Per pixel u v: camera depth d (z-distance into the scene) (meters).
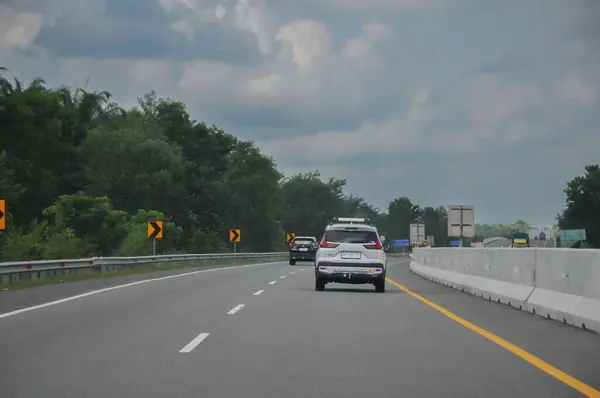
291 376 9.33
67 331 13.51
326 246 24.38
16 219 71.06
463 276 26.03
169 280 30.34
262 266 52.03
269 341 12.38
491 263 21.97
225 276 34.22
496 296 20.48
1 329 13.78
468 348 11.75
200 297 21.23
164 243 80.00
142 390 8.40
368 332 13.66
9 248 46.78
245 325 14.54
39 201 72.56
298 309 17.84
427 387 8.68
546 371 9.75
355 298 21.44
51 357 10.65
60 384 8.71
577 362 10.45
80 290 23.98
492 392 8.41
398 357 10.86
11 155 71.00
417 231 95.25
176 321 15.15
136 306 18.38
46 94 75.62
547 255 16.80
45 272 30.86
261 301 19.97
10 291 23.41
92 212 65.06
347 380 9.09
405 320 15.68
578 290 14.82
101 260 37.16
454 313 17.19
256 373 9.52
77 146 77.38
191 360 10.46
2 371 9.55
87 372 9.50
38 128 71.88
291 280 30.56
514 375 9.46
